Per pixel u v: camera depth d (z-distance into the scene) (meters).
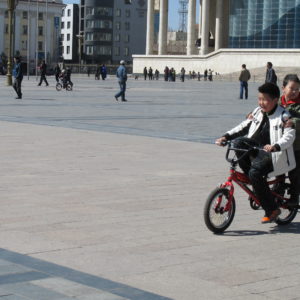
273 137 8.66
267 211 8.80
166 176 12.41
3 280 6.18
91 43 175.38
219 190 8.40
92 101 36.38
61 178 11.89
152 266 6.88
